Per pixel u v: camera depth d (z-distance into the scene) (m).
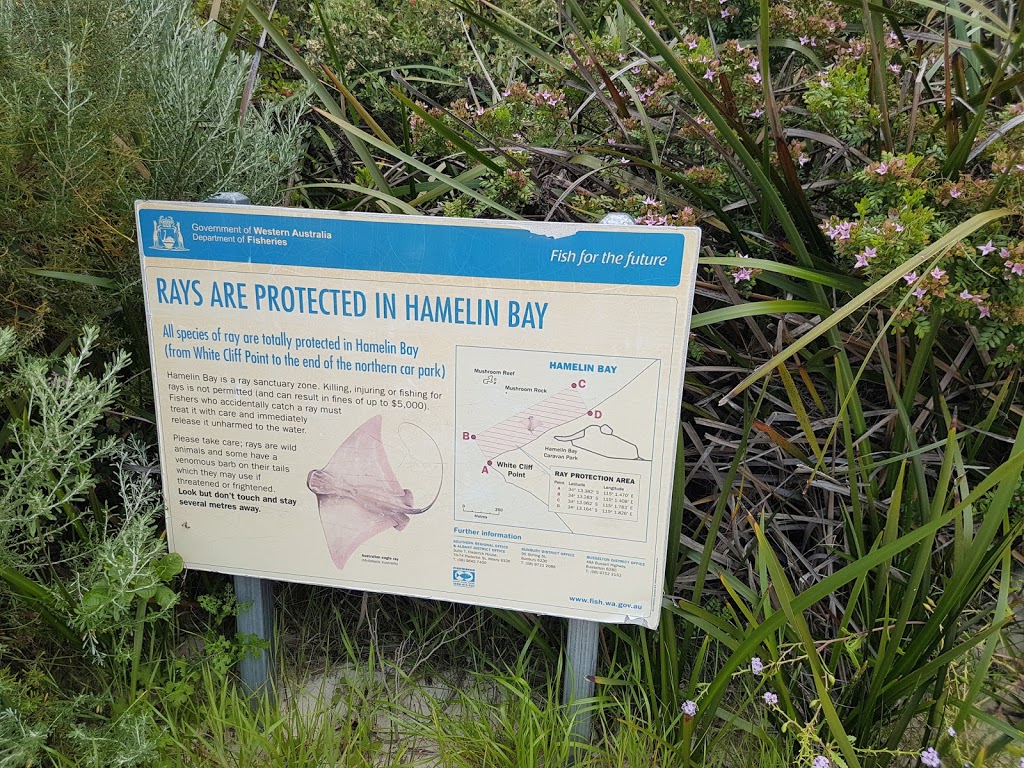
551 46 2.69
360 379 1.60
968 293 1.47
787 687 1.72
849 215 1.76
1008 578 1.48
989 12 1.68
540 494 1.60
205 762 1.65
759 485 1.86
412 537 1.69
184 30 2.12
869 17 1.64
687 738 1.54
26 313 1.82
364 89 2.58
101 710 1.72
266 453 1.69
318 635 2.03
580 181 1.90
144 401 2.01
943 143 1.76
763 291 1.97
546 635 1.95
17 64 1.61
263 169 2.07
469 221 1.46
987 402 1.84
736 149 1.64
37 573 1.81
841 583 1.38
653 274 1.43
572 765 1.66
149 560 1.69
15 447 1.82
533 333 1.51
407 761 1.74
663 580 1.61
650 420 1.52
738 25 2.29
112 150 1.71
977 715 1.46
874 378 1.86
